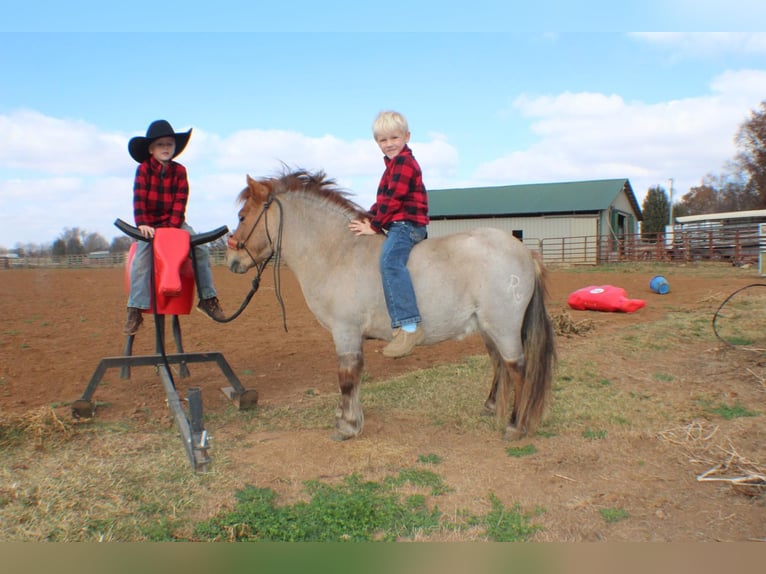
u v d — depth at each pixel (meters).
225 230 5.16
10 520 3.29
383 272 4.34
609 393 5.84
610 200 32.16
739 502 3.53
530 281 4.61
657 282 14.50
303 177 4.89
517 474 4.00
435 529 3.28
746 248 25.47
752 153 47.38
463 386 6.30
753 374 6.11
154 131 5.17
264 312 13.47
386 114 4.43
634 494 3.66
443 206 35.81
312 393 6.32
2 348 8.77
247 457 4.34
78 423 5.15
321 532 3.26
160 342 5.42
